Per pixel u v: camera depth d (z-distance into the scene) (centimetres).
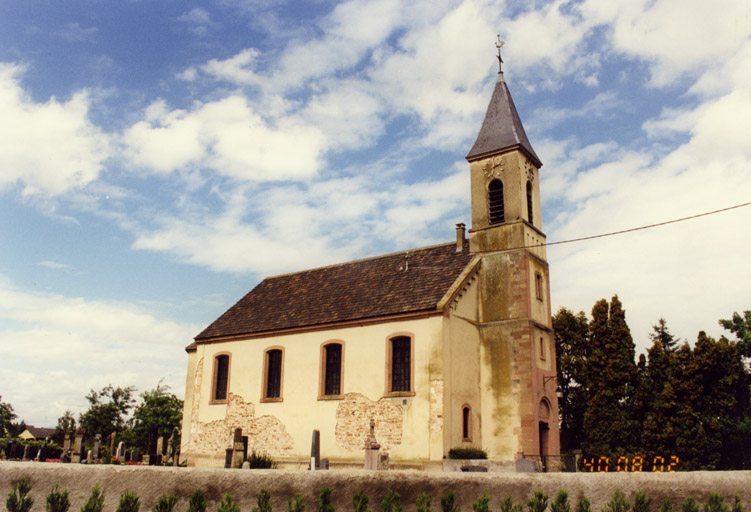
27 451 3188
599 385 3353
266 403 3288
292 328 3275
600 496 925
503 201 3222
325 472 1066
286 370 3266
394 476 1038
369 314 3003
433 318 2806
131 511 1114
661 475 906
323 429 3016
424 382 2744
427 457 2631
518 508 956
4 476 1241
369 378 2922
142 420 6172
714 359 3036
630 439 3228
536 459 2758
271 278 4078
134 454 3366
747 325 3525
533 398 2864
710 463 2945
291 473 1078
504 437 2881
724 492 856
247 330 3494
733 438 3009
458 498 994
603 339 3428
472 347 2992
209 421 3525
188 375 3953
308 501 1048
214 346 3659
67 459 3022
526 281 3031
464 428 2809
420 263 3356
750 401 3159
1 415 8381
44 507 1185
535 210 3334
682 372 3122
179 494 1113
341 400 2989
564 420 3778
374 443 2375
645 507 889
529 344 2933
